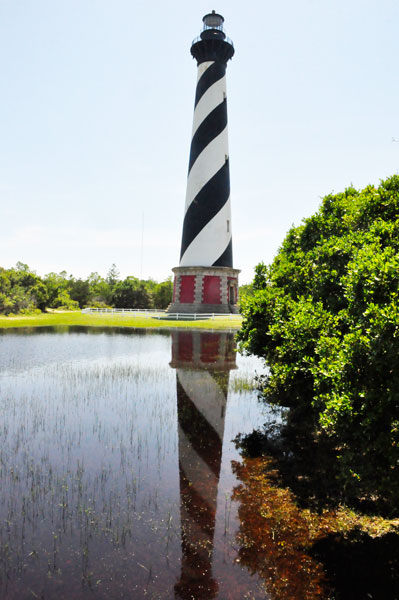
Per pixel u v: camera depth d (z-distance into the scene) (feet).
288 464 25.38
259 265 37.47
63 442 28.50
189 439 29.48
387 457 15.93
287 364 25.12
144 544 16.85
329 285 25.03
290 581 14.85
